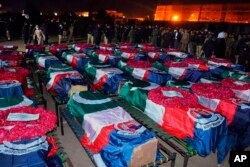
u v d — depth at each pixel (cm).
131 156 284
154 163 309
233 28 1499
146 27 1805
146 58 902
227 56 1202
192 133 343
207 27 1653
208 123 338
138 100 450
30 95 523
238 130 414
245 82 549
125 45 1183
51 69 596
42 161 258
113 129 312
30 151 264
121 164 286
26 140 274
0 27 2059
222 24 1584
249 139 414
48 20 2505
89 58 809
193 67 716
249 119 402
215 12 2167
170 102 381
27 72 562
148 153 298
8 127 290
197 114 351
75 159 401
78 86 517
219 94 438
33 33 1503
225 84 527
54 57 784
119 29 1859
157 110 396
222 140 366
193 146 346
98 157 315
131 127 317
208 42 1139
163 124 382
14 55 765
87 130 347
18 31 2092
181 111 361
